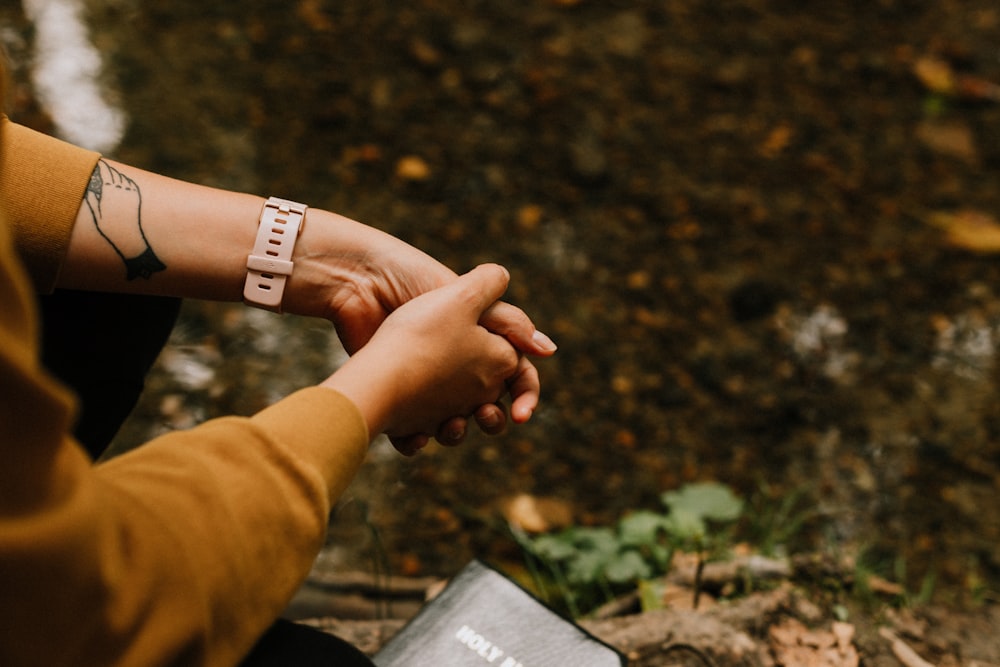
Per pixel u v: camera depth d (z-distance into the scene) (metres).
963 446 2.54
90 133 2.89
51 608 0.54
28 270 1.03
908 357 2.72
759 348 2.71
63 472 0.54
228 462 0.69
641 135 3.24
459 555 2.22
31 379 0.50
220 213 1.12
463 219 2.93
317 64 3.30
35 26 3.17
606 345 2.68
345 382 0.88
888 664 1.52
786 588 1.59
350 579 2.04
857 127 3.35
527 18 3.61
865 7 3.82
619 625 1.45
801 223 3.03
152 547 0.61
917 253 2.98
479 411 1.11
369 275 1.17
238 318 2.58
